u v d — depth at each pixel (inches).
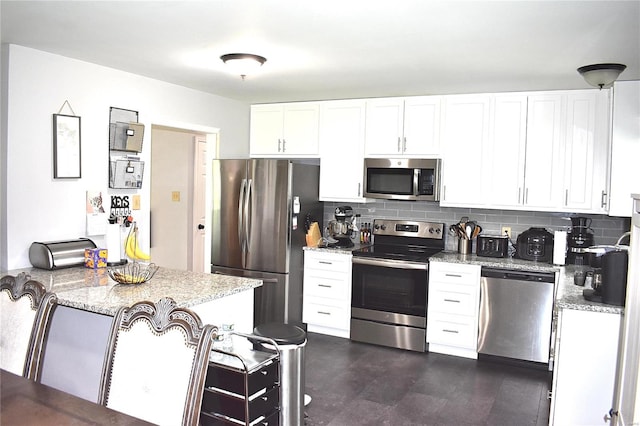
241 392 83.7
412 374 151.7
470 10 93.3
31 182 130.1
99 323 98.4
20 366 85.0
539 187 166.2
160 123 167.2
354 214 207.6
